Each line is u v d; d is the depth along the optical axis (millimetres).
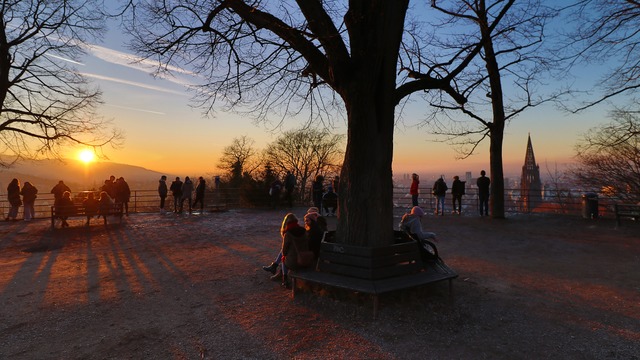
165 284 6254
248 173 26469
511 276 6484
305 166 35438
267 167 22484
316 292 5441
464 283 6031
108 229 12789
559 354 3676
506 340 3982
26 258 8438
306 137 35156
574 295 5445
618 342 3914
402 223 6266
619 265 7219
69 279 6637
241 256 8391
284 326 4402
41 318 4805
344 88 5395
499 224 12977
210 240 10586
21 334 4328
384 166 5504
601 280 6211
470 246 9273
